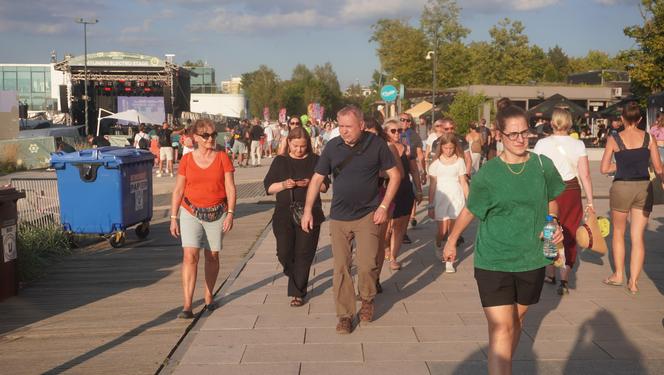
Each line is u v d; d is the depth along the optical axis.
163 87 51.81
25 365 4.87
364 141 5.52
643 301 6.32
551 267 6.97
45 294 7.07
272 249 9.27
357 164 5.50
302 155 6.35
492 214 3.93
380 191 6.60
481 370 4.62
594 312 5.96
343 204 5.57
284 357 4.91
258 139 27.52
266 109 45.22
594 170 23.11
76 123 52.06
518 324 4.05
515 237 3.83
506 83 59.88
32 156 26.80
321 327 5.64
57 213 10.00
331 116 102.69
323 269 7.96
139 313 6.21
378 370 4.63
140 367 4.77
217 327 5.69
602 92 47.00
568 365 4.70
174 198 5.98
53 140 27.25
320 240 9.91
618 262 6.93
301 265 6.24
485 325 5.63
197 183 5.95
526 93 46.69
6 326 5.88
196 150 6.02
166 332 5.60
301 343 5.23
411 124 10.40
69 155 9.48
